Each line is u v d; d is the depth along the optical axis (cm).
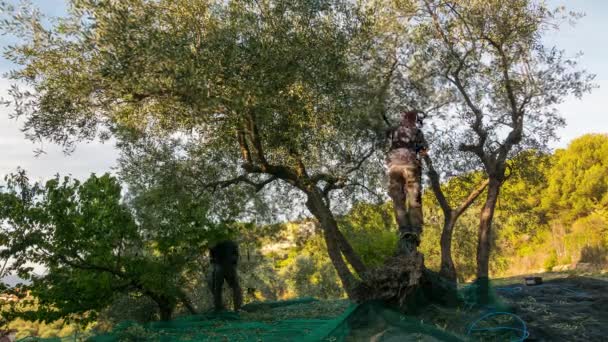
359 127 973
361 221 1379
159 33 869
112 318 1609
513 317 774
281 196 1355
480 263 1016
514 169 1198
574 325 746
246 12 933
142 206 1322
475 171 1153
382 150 1056
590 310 819
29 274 1298
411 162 867
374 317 714
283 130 1049
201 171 1212
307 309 1358
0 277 1276
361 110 920
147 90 873
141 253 1447
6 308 1330
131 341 1062
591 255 2964
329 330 727
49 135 1009
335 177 1085
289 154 1101
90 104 981
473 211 1750
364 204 1298
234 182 1202
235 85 916
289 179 1098
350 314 720
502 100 1073
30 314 1305
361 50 1001
